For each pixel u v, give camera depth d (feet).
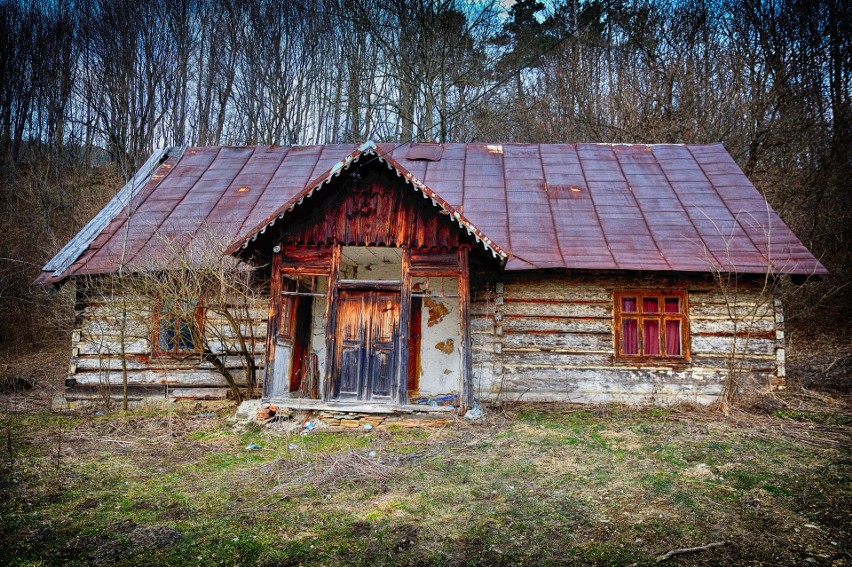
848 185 66.18
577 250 38.04
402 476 22.79
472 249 33.42
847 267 62.08
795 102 71.72
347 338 32.96
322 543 16.84
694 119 77.92
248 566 15.52
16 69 108.37
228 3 107.14
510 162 49.37
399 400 31.86
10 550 16.31
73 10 111.55
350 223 33.35
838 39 72.90
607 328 38.32
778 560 15.24
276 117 99.35
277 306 33.47
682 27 86.07
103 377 39.83
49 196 87.61
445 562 15.58
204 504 20.06
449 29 80.23
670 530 17.20
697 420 32.27
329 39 105.70
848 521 17.53
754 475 21.85
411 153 50.85
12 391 44.96
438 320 40.14
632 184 45.50
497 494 20.56
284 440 28.86
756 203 41.78
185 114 110.83
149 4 108.37
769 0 76.48
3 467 24.03
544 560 15.55
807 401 35.65
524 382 38.27
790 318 61.46
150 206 45.62
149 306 36.14
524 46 94.53
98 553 16.17
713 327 37.70
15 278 68.49
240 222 42.11
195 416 35.09
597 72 94.38
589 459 24.53
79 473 23.45
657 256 37.27
